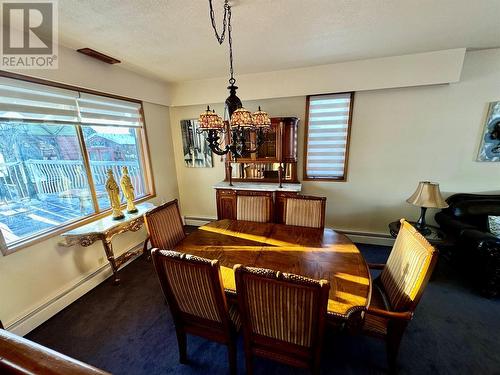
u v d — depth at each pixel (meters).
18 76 1.75
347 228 3.26
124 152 2.94
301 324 1.02
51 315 1.96
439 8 1.55
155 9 1.48
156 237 1.90
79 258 2.27
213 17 1.55
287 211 2.27
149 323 1.88
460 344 1.60
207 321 1.31
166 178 3.67
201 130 1.54
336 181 3.16
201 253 1.68
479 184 2.67
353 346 1.60
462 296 2.07
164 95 3.38
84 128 2.36
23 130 1.87
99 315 1.97
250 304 1.07
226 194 3.16
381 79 2.59
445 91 2.56
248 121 1.42
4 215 1.77
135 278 2.51
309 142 3.15
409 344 1.61
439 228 2.54
